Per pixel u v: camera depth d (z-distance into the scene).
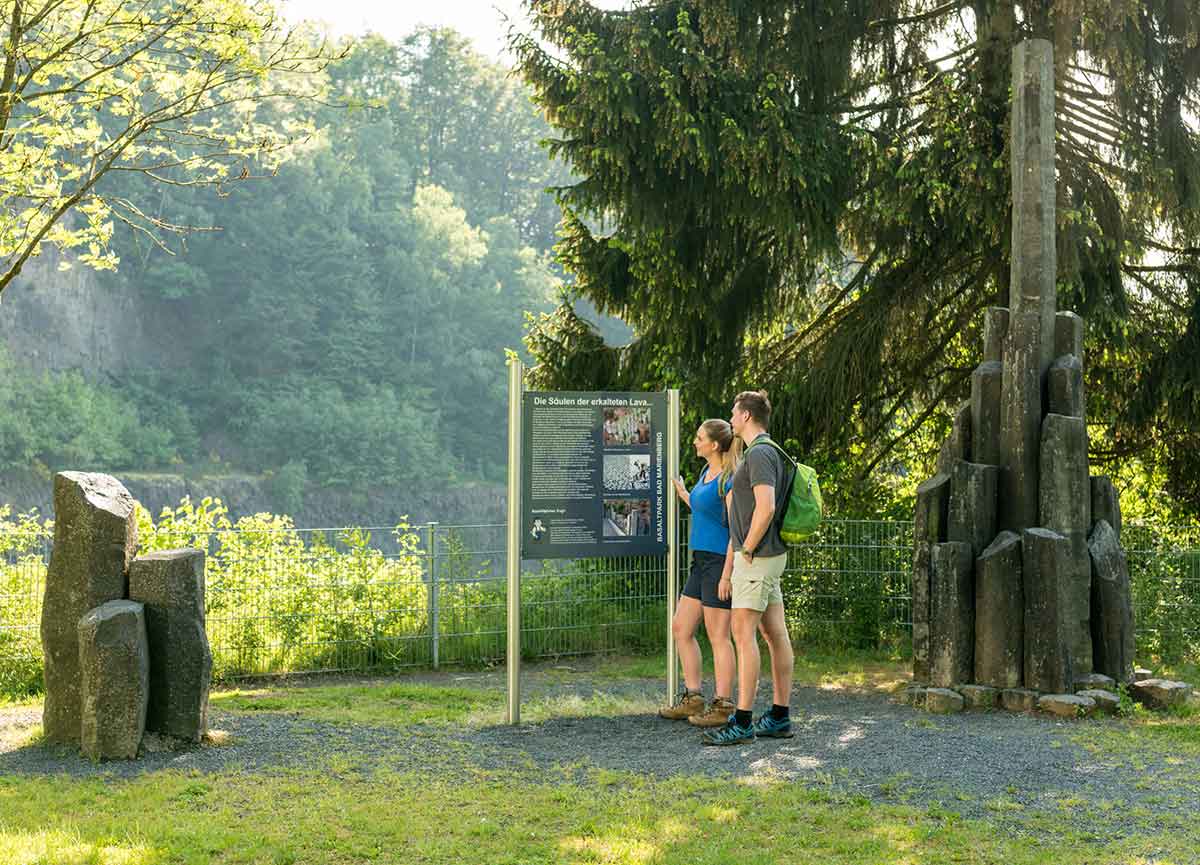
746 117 12.20
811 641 12.17
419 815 5.61
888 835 5.25
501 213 96.25
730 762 6.68
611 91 11.98
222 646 10.44
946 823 5.43
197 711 7.09
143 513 10.46
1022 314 9.15
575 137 12.86
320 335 76.69
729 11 12.41
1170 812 5.64
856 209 13.70
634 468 8.20
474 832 5.32
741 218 12.82
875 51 14.52
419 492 73.62
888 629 11.91
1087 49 12.27
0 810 5.70
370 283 79.38
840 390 13.59
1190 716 8.20
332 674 10.85
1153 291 14.17
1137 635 11.23
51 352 69.69
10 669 9.52
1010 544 8.62
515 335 83.38
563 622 11.84
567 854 5.01
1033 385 9.03
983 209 12.00
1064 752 6.95
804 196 12.27
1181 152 12.65
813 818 5.51
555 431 8.03
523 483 7.98
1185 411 13.94
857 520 12.14
